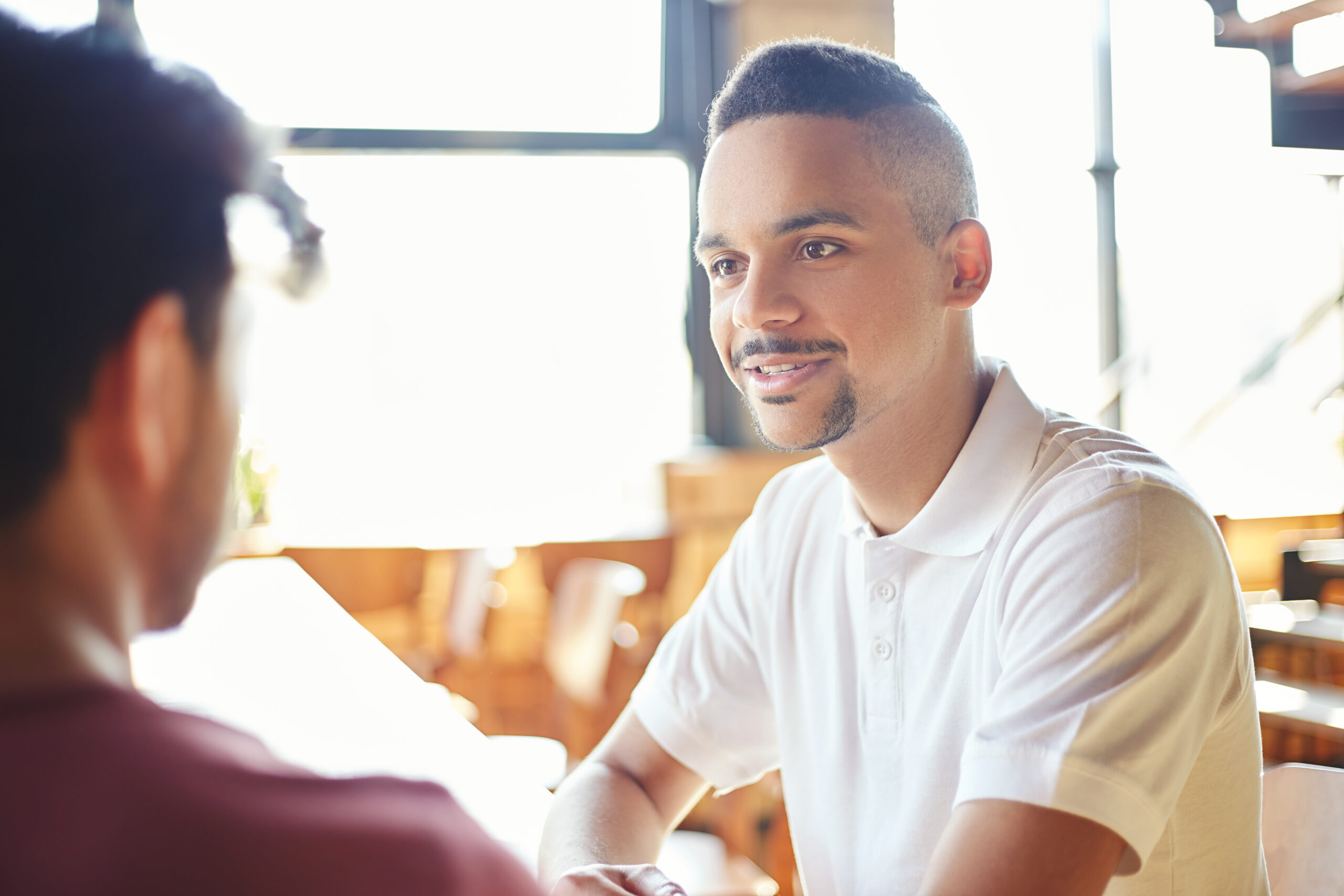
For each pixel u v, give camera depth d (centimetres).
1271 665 386
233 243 35
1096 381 587
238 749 34
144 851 30
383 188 507
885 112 84
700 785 112
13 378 31
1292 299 571
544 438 525
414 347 505
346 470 496
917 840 88
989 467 87
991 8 556
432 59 508
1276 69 379
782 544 105
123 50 34
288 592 205
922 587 89
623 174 535
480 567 349
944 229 87
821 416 86
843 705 95
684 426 554
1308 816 99
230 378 36
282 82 493
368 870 32
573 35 524
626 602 381
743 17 520
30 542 33
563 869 88
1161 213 582
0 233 31
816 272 85
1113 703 70
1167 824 79
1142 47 578
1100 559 75
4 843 30
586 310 530
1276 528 504
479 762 100
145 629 36
